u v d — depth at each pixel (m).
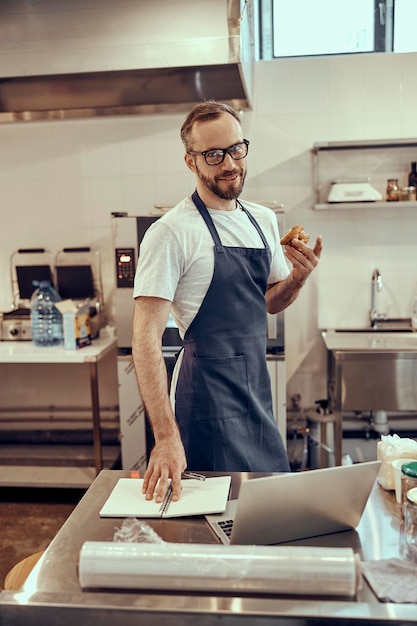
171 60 2.29
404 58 3.42
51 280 3.74
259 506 1.13
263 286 1.91
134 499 1.41
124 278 3.13
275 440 1.92
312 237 3.59
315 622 0.96
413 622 0.94
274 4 3.49
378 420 3.52
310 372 3.70
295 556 1.03
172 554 1.04
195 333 1.83
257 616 0.96
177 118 3.56
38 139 3.67
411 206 3.30
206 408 1.82
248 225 1.89
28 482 3.30
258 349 1.90
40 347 3.35
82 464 3.54
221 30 2.27
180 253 1.77
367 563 1.13
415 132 3.47
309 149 3.53
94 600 1.01
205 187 1.77
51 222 3.75
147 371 1.66
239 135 1.70
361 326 3.61
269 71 3.48
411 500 1.18
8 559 2.79
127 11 2.29
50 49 2.32
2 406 3.93
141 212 3.67
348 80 3.46
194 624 0.98
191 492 1.44
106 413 3.86
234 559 1.03
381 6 3.45
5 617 1.01
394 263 3.58
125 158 3.63
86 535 1.26
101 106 3.24
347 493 1.20
